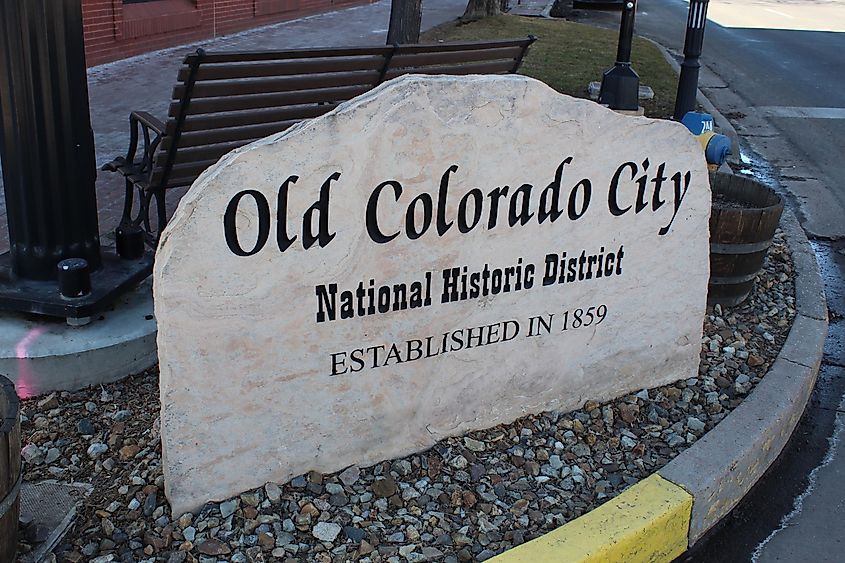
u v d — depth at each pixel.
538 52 13.83
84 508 3.07
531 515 3.19
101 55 11.20
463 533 3.06
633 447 3.65
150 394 3.83
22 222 3.95
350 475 3.29
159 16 12.49
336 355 3.14
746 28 20.92
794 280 5.52
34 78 3.74
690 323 4.07
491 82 3.13
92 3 10.83
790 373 4.21
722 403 4.02
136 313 4.12
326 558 2.89
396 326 3.23
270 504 3.10
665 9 26.00
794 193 8.18
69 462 3.36
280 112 4.42
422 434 3.46
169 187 4.42
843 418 4.40
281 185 2.84
